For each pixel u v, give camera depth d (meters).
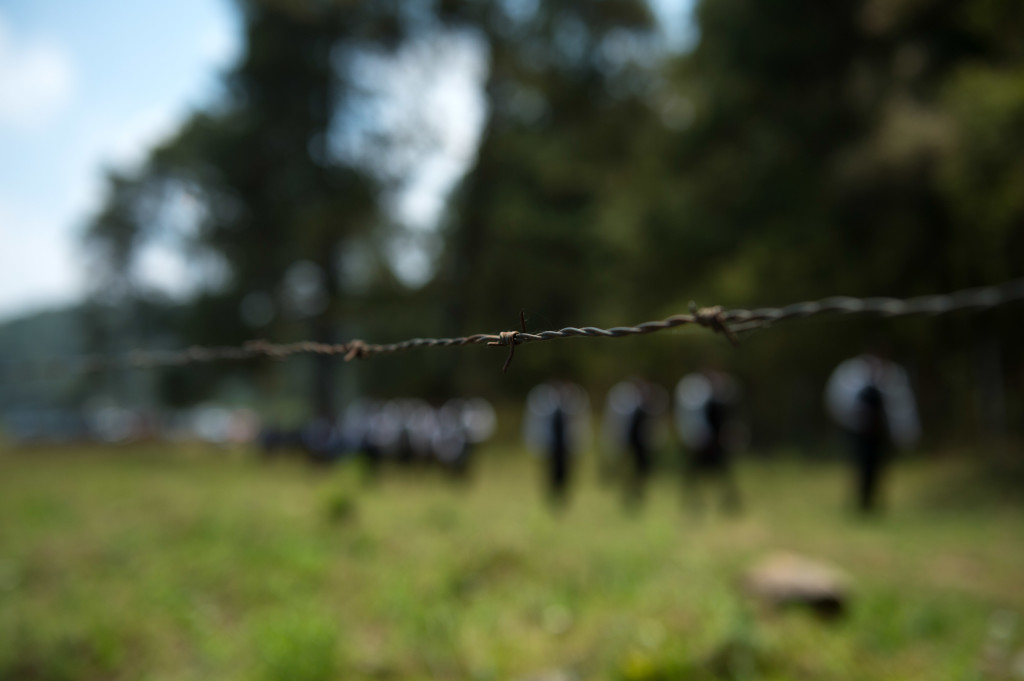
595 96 27.66
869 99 16.09
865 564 5.82
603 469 14.04
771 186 18.72
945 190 13.05
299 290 28.91
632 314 24.31
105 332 37.97
